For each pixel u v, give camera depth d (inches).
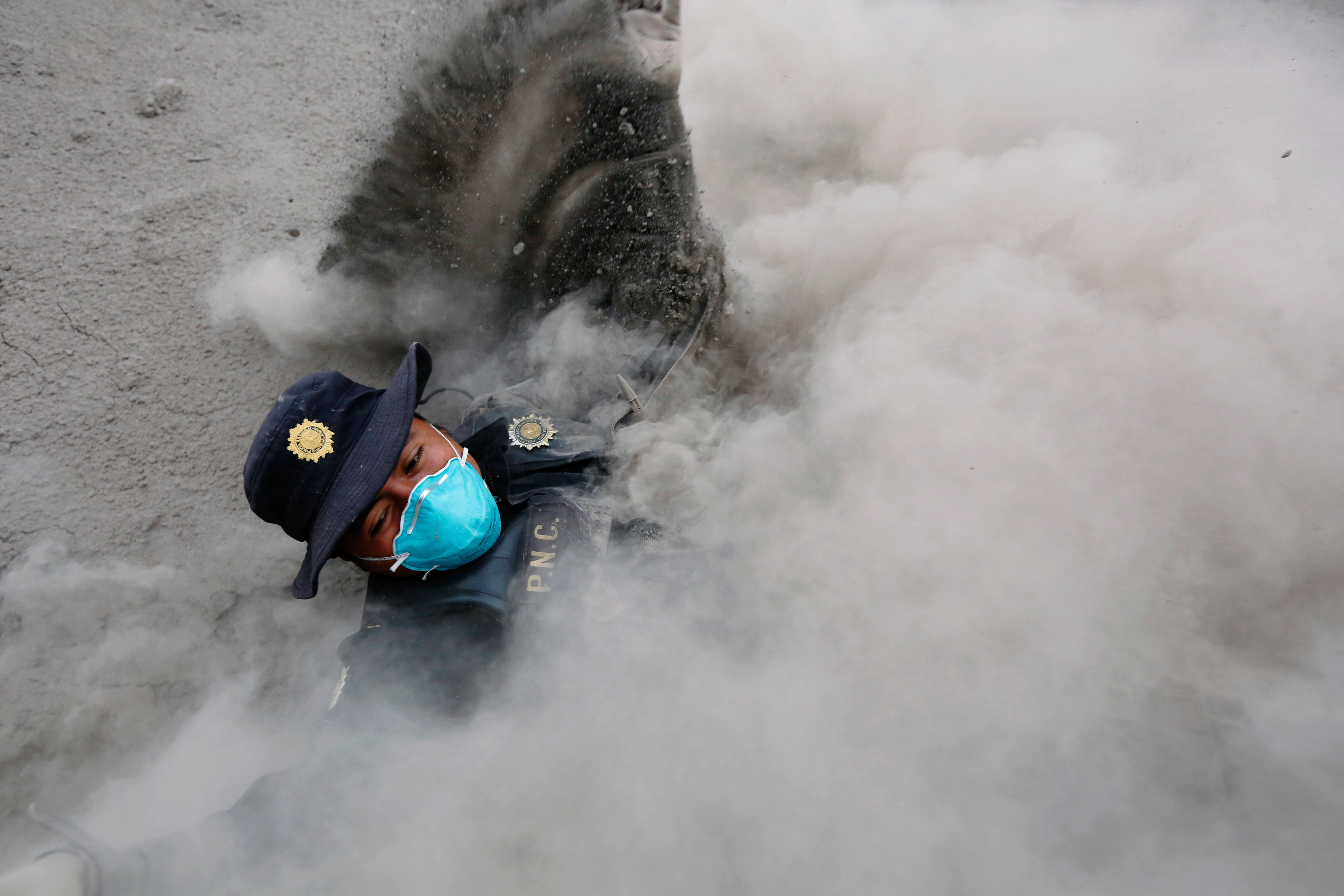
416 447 71.9
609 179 93.9
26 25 148.4
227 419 106.4
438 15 91.9
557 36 85.7
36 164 128.3
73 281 115.9
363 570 79.7
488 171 96.0
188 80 140.6
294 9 152.1
